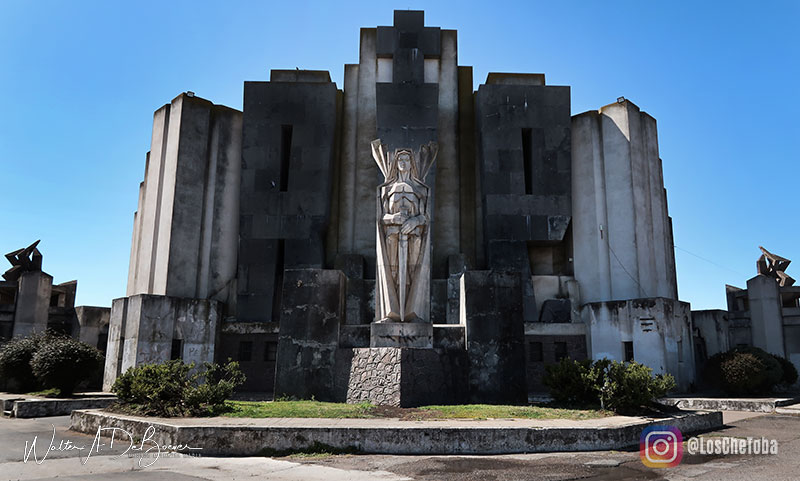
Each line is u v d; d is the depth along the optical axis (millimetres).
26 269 31422
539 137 29797
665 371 24531
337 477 8352
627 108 30312
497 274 16484
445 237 30516
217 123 30641
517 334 16188
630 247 28906
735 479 8359
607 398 13289
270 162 29516
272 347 27109
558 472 8773
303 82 30266
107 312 31297
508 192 29156
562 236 28891
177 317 25672
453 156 31516
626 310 25938
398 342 15297
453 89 32219
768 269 33344
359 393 14859
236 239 30125
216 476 8398
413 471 8805
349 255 28922
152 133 31297
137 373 13477
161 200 29531
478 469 8961
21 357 21438
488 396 15570
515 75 31828
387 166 16844
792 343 30344
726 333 31359
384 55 31938
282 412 12406
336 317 16281
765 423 15180
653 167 31031
